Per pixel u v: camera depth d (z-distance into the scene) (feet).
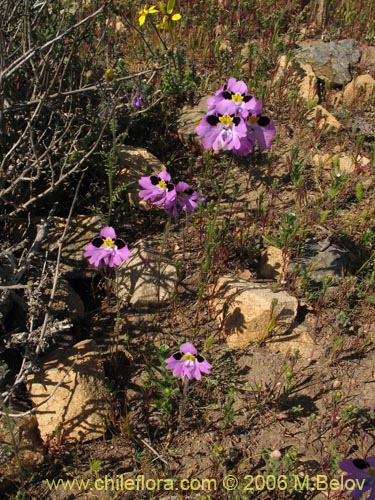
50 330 1.70
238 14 3.11
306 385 1.79
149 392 1.73
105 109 2.12
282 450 1.67
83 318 1.90
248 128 1.71
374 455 1.66
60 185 2.14
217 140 1.70
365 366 1.83
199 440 1.69
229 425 1.71
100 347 1.86
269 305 1.85
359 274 2.01
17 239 2.00
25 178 1.90
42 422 1.66
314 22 3.18
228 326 1.88
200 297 1.89
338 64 2.82
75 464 1.64
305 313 1.92
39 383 1.70
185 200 1.92
